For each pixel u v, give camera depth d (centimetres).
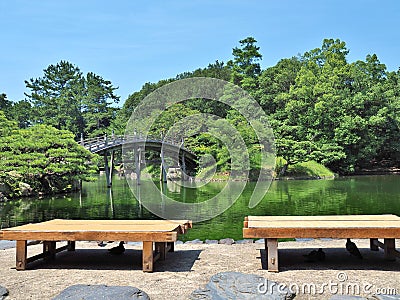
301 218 359
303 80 2702
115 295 246
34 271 326
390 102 2703
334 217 365
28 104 3878
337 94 2675
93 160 1655
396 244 410
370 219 347
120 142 1847
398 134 2698
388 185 1723
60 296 248
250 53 2916
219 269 324
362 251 385
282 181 2012
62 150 1476
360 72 2864
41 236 318
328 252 383
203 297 250
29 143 1431
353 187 1655
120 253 390
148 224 351
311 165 2392
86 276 309
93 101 3778
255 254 378
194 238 624
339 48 3256
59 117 3625
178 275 308
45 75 3950
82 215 1039
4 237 323
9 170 1380
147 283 289
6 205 1266
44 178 1582
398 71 3328
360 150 2588
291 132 2506
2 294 264
